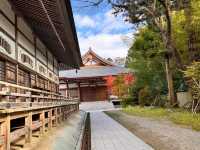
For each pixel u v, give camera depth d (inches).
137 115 888.9
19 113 243.8
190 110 753.6
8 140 212.7
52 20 445.1
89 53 2058.3
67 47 668.1
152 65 1199.6
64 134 362.0
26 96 286.5
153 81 1231.5
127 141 431.8
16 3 409.4
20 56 447.8
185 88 1080.8
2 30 366.6
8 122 214.4
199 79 690.8
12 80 407.2
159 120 679.1
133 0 825.5
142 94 1246.3
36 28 525.3
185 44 922.1
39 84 605.9
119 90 1520.7
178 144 372.2
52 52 780.0
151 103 1190.9
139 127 585.0
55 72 869.2
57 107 466.9
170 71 982.4
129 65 1384.1
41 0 362.0
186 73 701.9
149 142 410.3
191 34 807.1
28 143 266.1
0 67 364.2
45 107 345.7
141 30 1125.1
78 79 1815.9
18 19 444.5
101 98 1905.8
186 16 813.9
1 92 216.5
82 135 422.6
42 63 636.1
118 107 1593.3
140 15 900.6
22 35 466.3
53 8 385.1
